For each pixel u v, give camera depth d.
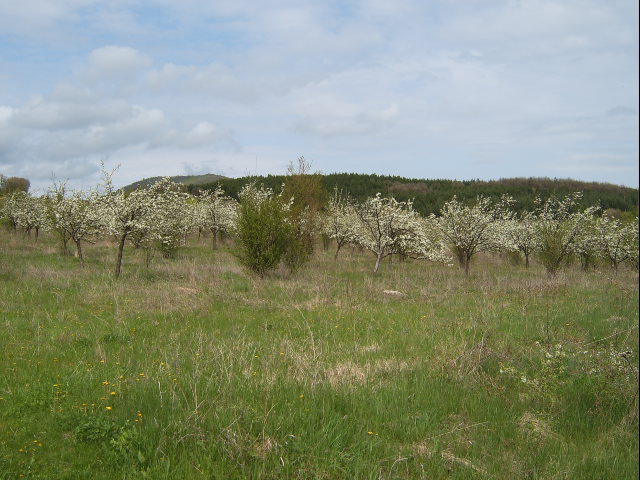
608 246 20.78
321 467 4.33
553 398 5.87
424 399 5.86
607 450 4.85
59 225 18.52
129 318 9.82
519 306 12.21
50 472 4.15
